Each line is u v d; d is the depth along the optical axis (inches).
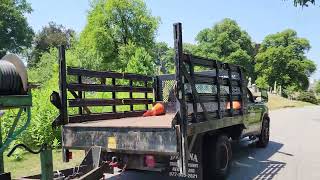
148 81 375.9
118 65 2062.0
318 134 615.5
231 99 313.3
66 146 259.8
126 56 2054.6
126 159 243.4
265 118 474.9
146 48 2220.7
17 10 2938.0
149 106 381.4
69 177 213.2
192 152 267.7
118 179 317.4
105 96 479.2
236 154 432.1
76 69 273.3
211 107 275.7
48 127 438.3
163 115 353.4
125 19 2196.1
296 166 366.9
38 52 3061.0
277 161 390.9
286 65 3331.7
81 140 253.8
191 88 246.4
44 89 529.3
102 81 305.4
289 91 2829.7
